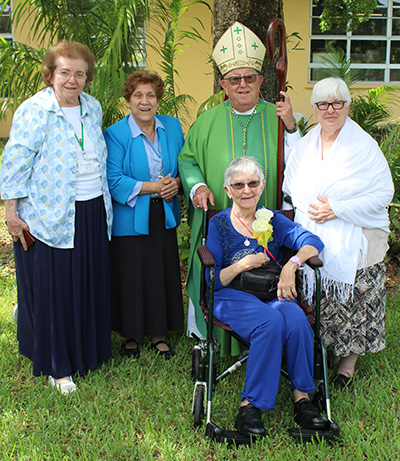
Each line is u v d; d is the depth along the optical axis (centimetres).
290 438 271
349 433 273
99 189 326
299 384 274
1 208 745
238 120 347
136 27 480
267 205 345
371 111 726
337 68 752
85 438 272
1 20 978
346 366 326
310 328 277
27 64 482
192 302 368
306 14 1018
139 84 331
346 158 298
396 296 476
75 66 298
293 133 338
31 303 322
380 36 1059
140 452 260
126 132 345
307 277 310
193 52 982
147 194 341
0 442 268
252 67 335
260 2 443
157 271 353
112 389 322
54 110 303
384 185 302
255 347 269
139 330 353
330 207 299
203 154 352
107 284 339
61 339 321
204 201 325
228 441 265
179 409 298
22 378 337
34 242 311
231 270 290
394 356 354
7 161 302
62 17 488
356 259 300
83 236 319
